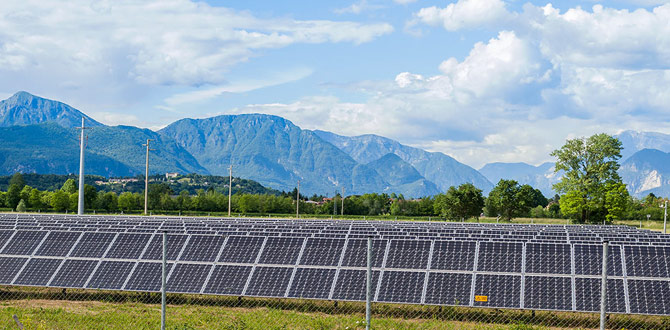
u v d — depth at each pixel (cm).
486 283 3180
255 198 15038
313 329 2825
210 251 3600
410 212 15850
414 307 3303
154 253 3622
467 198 11806
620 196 10906
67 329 2728
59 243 3762
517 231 5866
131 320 2912
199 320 2953
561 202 11356
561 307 2991
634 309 2941
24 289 3703
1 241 3809
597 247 3341
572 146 11338
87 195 14075
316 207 16288
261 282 3319
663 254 3250
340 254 3481
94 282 3425
